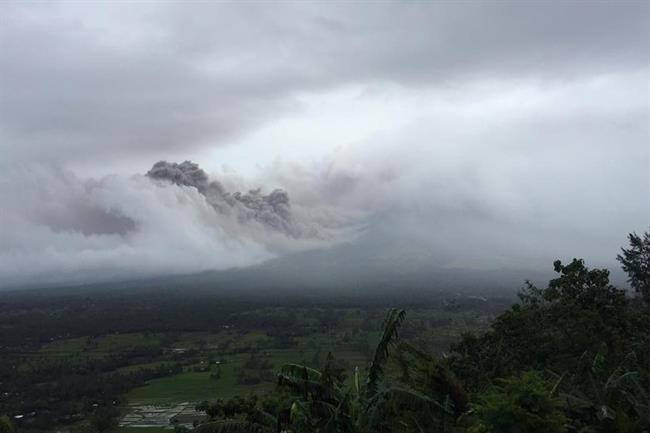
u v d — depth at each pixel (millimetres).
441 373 12531
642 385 13031
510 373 16188
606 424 10531
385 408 11250
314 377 11828
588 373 12828
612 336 17156
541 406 9211
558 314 18031
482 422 9547
